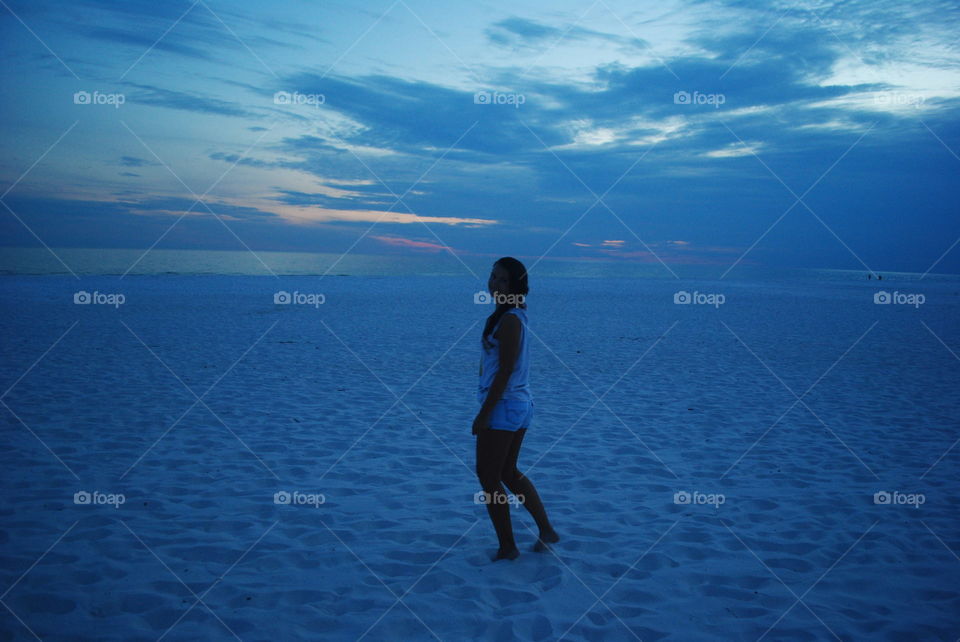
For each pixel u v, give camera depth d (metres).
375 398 8.00
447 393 8.44
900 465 5.57
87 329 14.34
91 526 3.94
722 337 15.27
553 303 26.39
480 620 2.92
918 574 3.51
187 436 6.05
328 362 10.77
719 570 3.51
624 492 4.79
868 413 7.55
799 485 5.01
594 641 2.79
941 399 8.39
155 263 72.31
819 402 8.15
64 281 32.31
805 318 20.58
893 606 3.15
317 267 80.25
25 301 20.72
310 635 2.78
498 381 3.40
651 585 3.31
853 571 3.53
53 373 9.09
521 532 4.02
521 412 3.51
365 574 3.38
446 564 3.51
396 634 2.80
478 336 14.88
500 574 3.39
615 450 5.92
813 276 90.50
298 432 6.30
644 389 8.91
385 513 4.29
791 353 12.64
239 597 3.10
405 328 16.27
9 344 11.75
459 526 4.08
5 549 3.57
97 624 2.82
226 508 4.30
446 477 5.07
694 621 2.97
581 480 5.05
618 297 30.50
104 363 10.05
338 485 4.82
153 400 7.53
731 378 9.83
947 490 4.91
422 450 5.80
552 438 6.32
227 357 11.01
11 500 4.34
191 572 3.35
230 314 18.67
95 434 6.02
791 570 3.54
